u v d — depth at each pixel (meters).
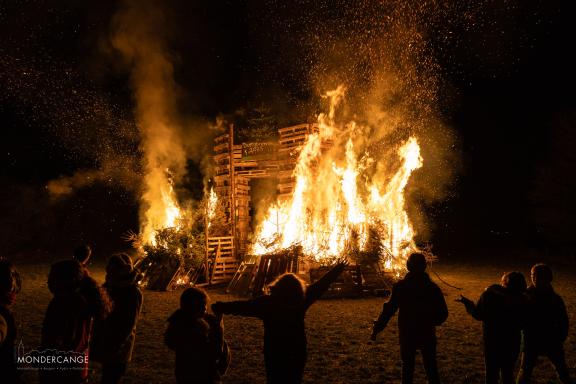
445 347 7.38
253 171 14.94
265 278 12.27
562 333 5.02
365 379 5.96
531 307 5.07
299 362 4.14
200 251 13.72
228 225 14.94
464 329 8.52
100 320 4.35
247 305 4.23
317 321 9.20
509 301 4.78
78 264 4.18
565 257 19.98
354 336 8.05
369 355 6.96
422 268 5.09
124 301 4.75
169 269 13.60
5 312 3.85
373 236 12.81
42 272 16.81
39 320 9.21
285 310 4.18
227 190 15.12
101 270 17.25
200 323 4.08
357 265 12.25
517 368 6.29
